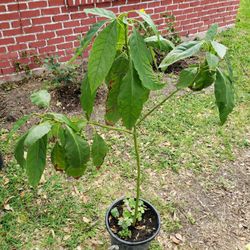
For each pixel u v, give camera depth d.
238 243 2.61
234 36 6.02
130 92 1.41
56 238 2.58
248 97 4.37
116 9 4.70
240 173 3.26
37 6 4.10
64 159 1.59
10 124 3.70
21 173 3.09
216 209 2.88
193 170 3.25
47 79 4.46
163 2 5.12
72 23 4.46
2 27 4.02
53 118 1.46
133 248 2.12
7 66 4.30
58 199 2.88
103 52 1.28
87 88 1.50
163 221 2.75
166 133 3.69
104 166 3.22
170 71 4.80
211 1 5.73
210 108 4.13
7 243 2.52
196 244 2.59
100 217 2.75
